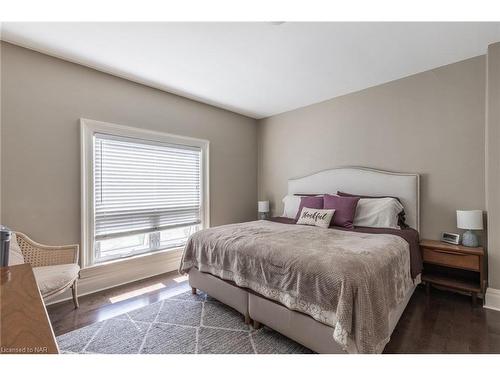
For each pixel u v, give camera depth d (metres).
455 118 2.67
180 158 3.61
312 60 2.60
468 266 2.32
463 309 2.25
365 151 3.35
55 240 2.50
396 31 2.12
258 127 4.78
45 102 2.45
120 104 2.97
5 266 1.26
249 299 1.97
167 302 2.44
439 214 2.77
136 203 3.14
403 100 3.03
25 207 2.34
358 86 3.28
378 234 2.41
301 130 4.09
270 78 3.03
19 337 0.66
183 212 3.65
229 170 4.27
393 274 1.76
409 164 2.98
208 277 2.40
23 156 2.33
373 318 1.41
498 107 2.28
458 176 2.65
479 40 2.26
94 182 2.77
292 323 1.67
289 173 4.27
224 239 2.27
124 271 2.97
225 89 3.36
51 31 2.09
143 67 2.73
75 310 2.28
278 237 2.21
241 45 2.31
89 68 2.73
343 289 1.38
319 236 2.26
